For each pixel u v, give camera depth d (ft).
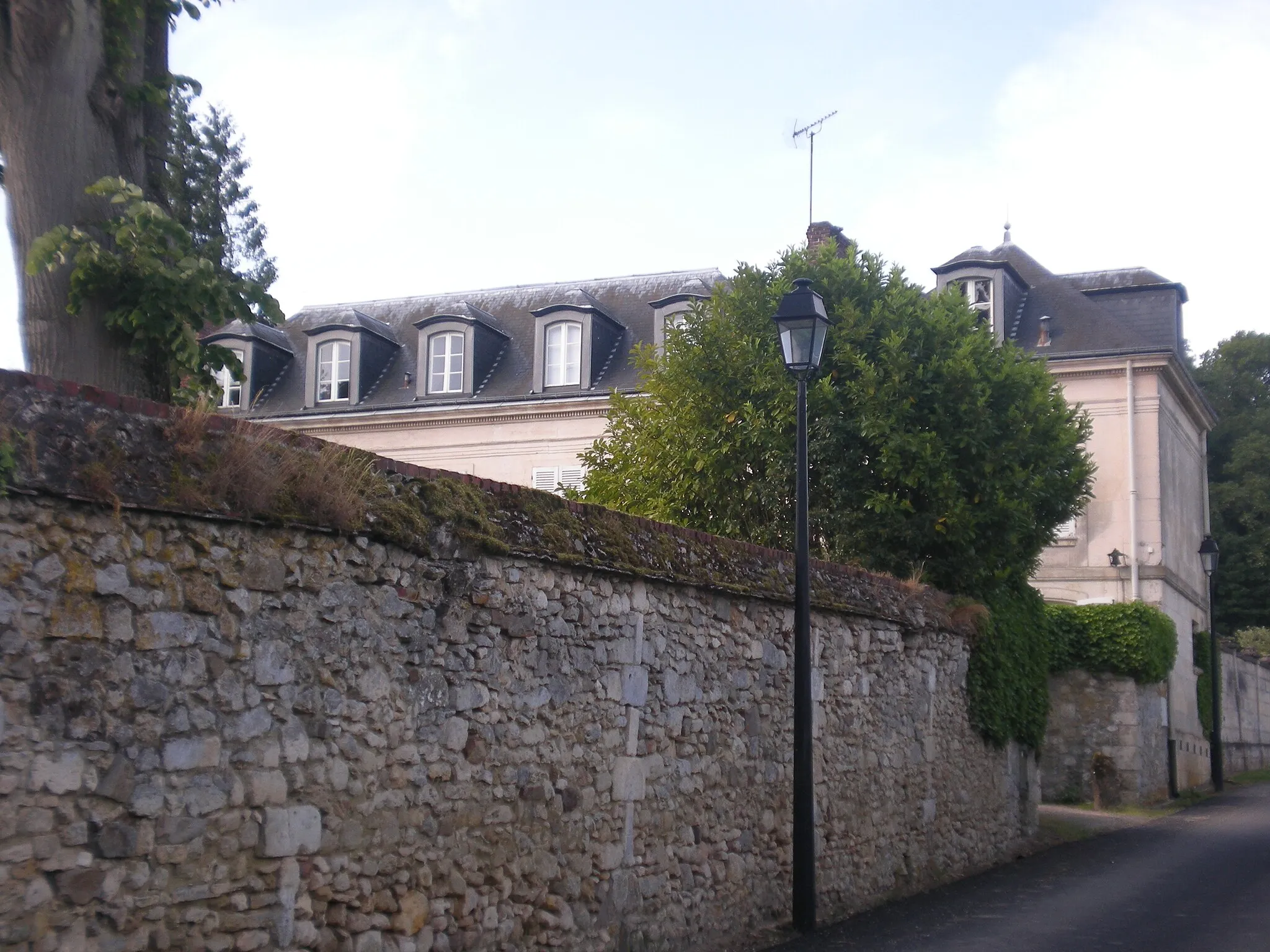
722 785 30.91
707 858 30.01
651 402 52.47
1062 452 49.83
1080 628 74.08
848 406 47.75
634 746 27.32
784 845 33.65
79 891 15.71
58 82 23.15
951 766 45.21
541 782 24.31
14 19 22.82
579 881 25.18
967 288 93.45
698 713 30.09
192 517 17.65
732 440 48.85
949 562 47.42
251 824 18.11
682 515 50.19
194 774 17.34
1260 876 43.16
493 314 102.78
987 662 48.44
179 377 25.54
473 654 22.81
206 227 101.30
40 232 22.95
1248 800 79.00
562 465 93.45
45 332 22.49
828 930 32.53
